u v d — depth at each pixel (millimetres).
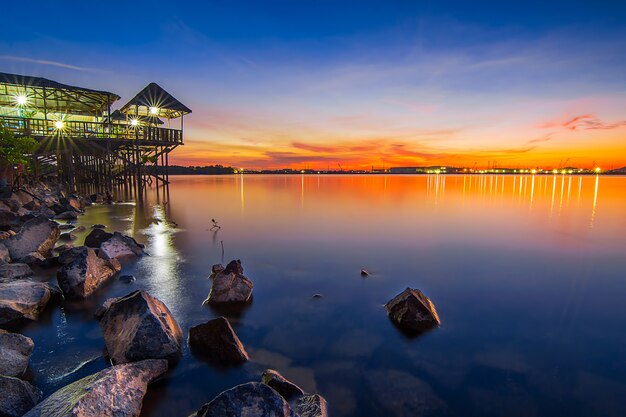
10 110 31062
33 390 5293
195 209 29734
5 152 21922
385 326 8312
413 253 15648
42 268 11320
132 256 13172
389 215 27922
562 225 23766
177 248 15211
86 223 20391
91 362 6391
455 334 8094
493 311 9500
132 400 5059
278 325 8211
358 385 6117
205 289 10203
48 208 22688
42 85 27109
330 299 9914
